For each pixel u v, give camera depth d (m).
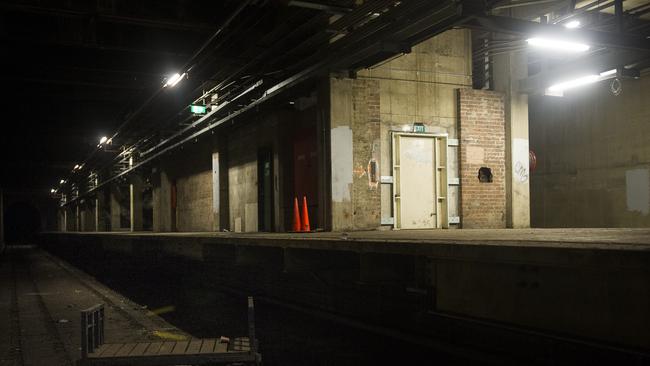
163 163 28.11
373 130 12.52
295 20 12.11
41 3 12.62
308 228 13.24
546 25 9.31
